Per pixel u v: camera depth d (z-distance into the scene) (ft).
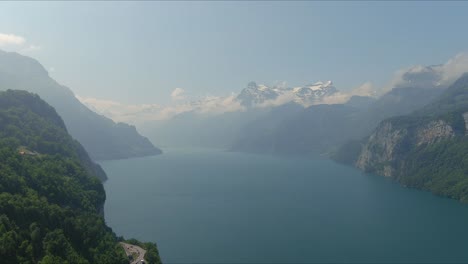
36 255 644.27
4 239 614.34
